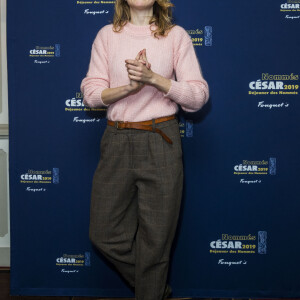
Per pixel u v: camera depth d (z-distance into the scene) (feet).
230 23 6.01
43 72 6.17
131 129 5.05
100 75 5.24
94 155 6.29
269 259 6.28
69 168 6.31
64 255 6.41
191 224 6.30
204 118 6.16
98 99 5.05
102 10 6.05
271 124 6.13
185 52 5.19
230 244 6.29
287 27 5.99
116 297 6.41
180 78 5.18
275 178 6.19
